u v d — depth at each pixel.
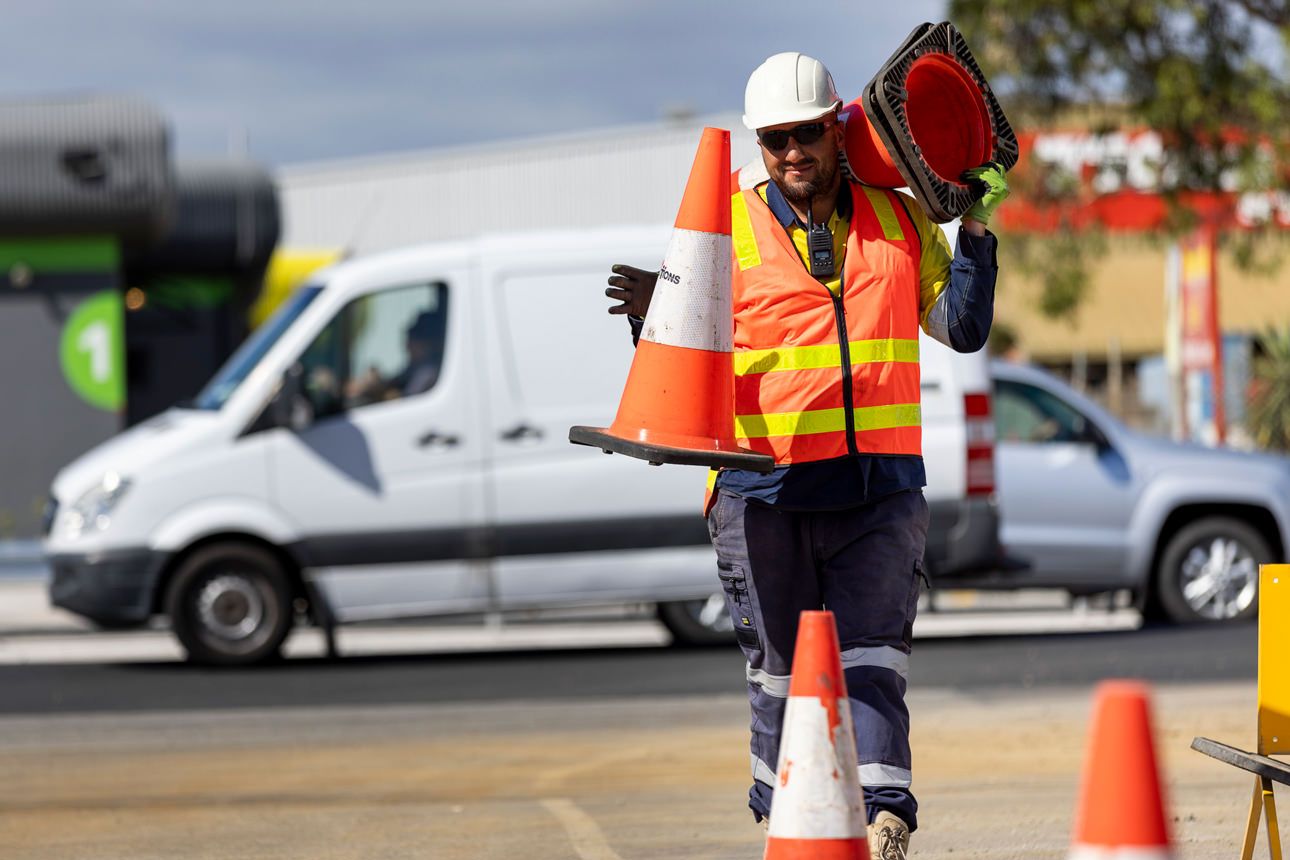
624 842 13.80
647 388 10.45
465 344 25.95
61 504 26.28
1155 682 22.52
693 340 10.41
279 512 25.73
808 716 8.68
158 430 26.56
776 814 8.68
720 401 10.41
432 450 25.86
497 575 25.86
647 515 26.00
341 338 26.05
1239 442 48.41
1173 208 42.62
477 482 25.83
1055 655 25.44
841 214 10.65
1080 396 29.39
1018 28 41.66
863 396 10.48
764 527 10.68
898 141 10.22
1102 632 28.33
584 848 13.56
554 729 20.41
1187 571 29.31
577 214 82.44
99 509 25.80
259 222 62.53
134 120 49.16
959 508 25.73
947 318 10.63
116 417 50.09
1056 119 42.88
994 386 29.20
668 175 79.88
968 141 10.73
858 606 10.60
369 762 18.36
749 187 10.80
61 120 48.81
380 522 25.78
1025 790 15.91
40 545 47.12
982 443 25.88
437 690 23.81
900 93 10.22
